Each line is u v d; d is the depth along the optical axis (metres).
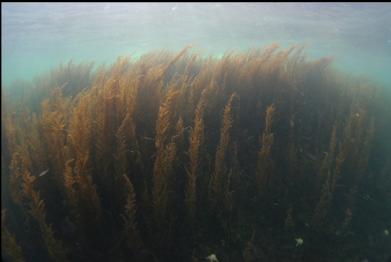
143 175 4.41
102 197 4.39
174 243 4.40
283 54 8.94
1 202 4.37
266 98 7.35
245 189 5.38
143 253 4.09
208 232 4.74
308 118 7.52
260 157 5.12
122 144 4.10
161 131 4.27
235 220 5.02
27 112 6.56
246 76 7.16
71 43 32.00
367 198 6.45
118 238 4.20
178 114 5.56
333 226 5.52
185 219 4.50
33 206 3.63
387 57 33.16
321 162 5.96
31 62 49.34
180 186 4.87
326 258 4.95
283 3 16.97
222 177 4.73
